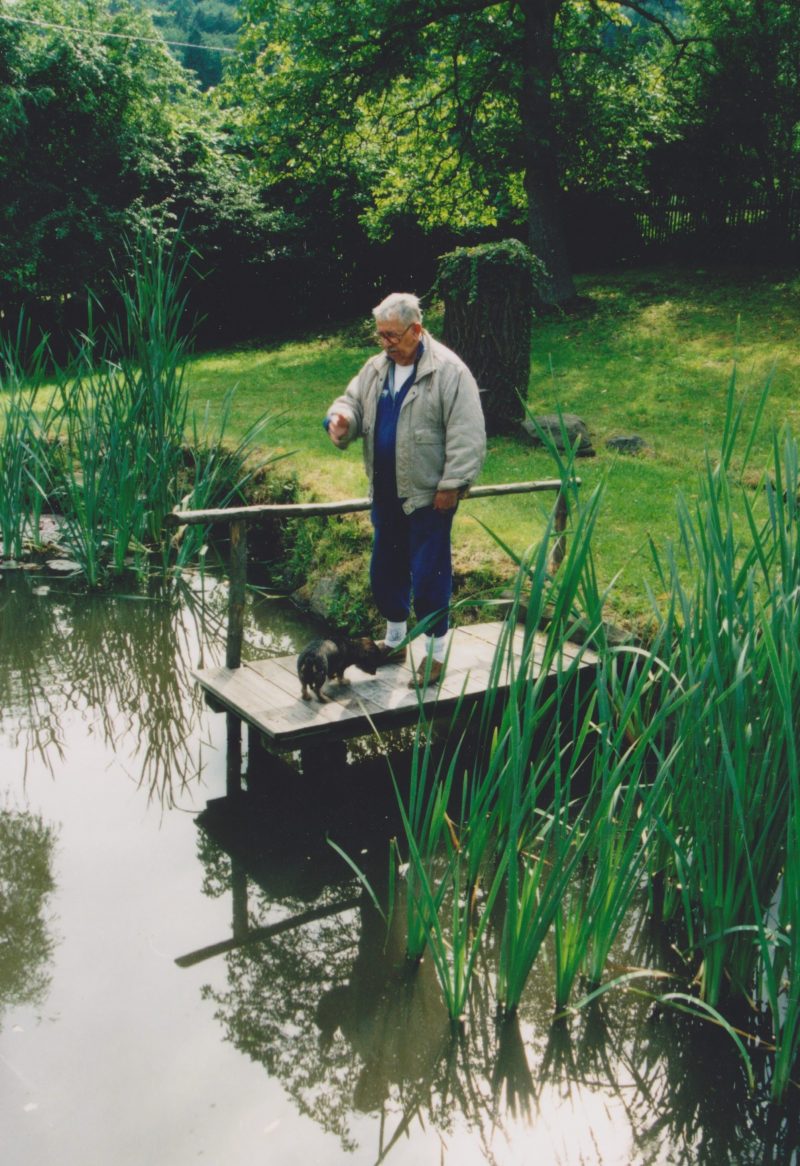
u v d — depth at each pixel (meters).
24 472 8.68
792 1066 3.21
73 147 18.27
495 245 10.00
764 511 7.15
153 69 18.64
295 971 3.71
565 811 3.31
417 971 3.71
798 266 18.80
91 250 17.69
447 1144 2.95
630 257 21.55
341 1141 2.95
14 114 16.83
